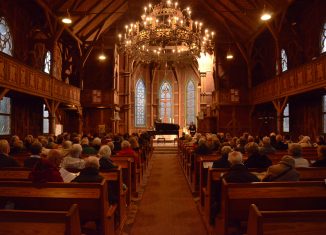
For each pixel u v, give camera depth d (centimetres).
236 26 2397
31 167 598
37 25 1834
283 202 381
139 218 640
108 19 2294
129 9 2420
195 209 709
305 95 1762
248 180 434
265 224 242
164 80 3416
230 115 2509
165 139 2775
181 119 3369
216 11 2362
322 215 245
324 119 1742
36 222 249
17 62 1281
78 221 258
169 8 1430
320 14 1758
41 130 1950
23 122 1748
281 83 1834
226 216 383
